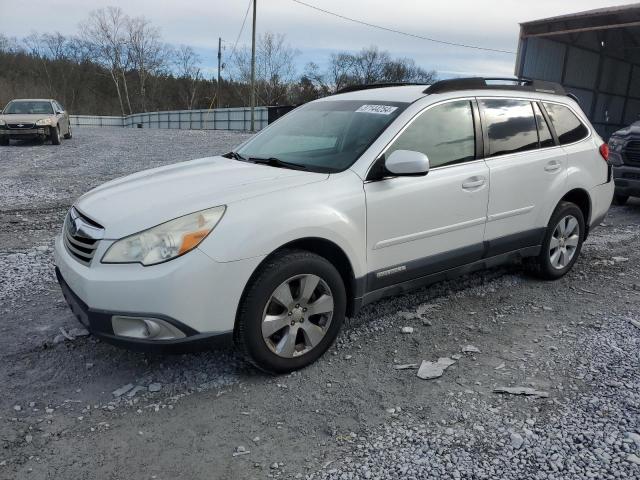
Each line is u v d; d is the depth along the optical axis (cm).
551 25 2273
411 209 374
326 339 346
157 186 346
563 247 512
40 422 285
